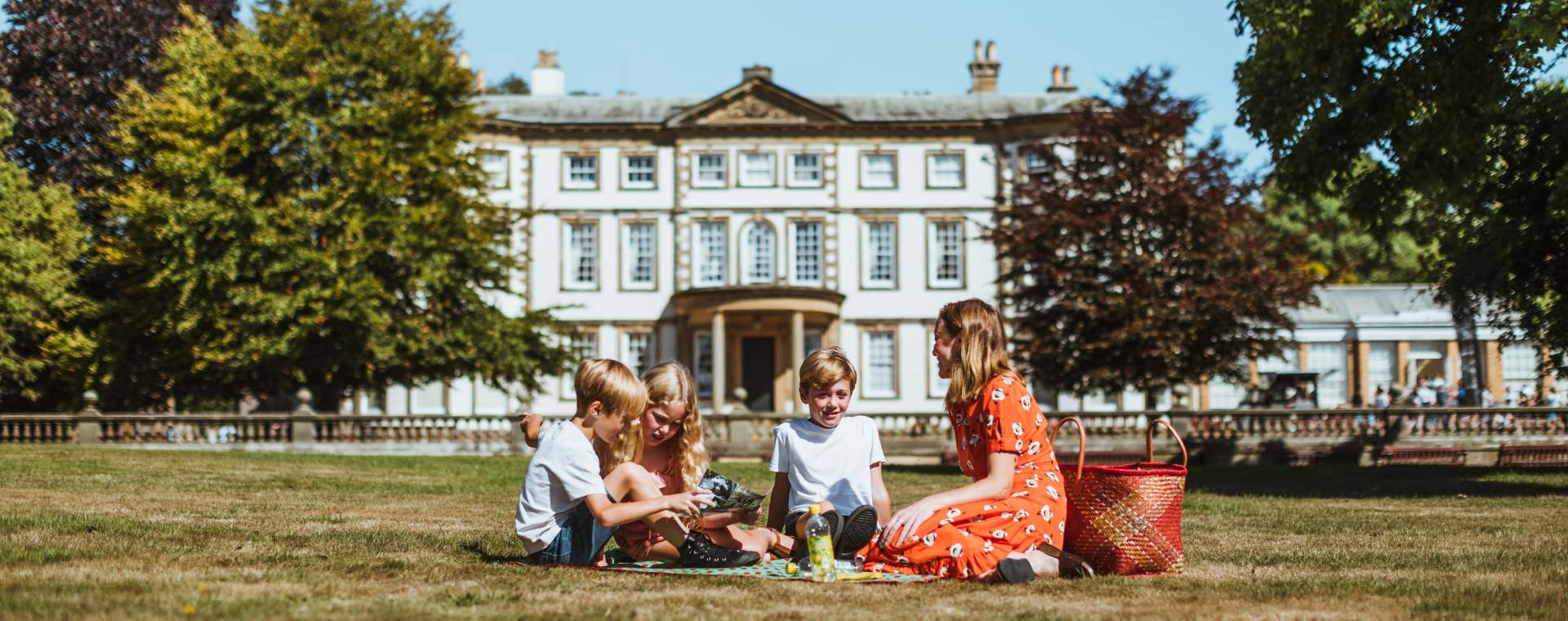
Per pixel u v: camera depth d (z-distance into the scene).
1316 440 32.94
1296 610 6.18
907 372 50.25
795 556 7.76
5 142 37.28
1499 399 46.28
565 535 7.80
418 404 49.56
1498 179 21.25
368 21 37.06
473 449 34.66
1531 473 24.75
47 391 38.28
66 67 38.28
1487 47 19.33
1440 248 23.02
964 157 50.62
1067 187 35.69
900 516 7.40
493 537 9.75
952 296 50.31
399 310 37.44
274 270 34.22
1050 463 7.57
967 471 7.75
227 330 34.84
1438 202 21.11
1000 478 7.37
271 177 35.88
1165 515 7.68
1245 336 35.12
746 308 47.31
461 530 10.34
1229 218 34.34
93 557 7.62
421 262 36.16
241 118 35.28
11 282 32.78
